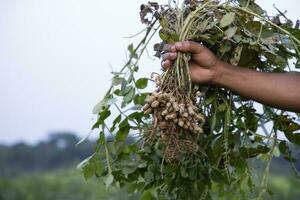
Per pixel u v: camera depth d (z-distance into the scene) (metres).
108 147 1.43
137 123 1.43
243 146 1.46
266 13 1.42
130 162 1.44
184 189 1.47
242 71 1.35
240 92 1.35
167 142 1.33
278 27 1.38
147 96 1.35
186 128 1.32
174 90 1.34
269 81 1.34
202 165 1.46
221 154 1.46
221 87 1.37
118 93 1.40
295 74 1.35
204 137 1.44
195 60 1.34
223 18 1.35
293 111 1.35
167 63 1.34
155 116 1.33
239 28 1.38
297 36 1.40
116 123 1.41
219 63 1.34
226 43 1.36
